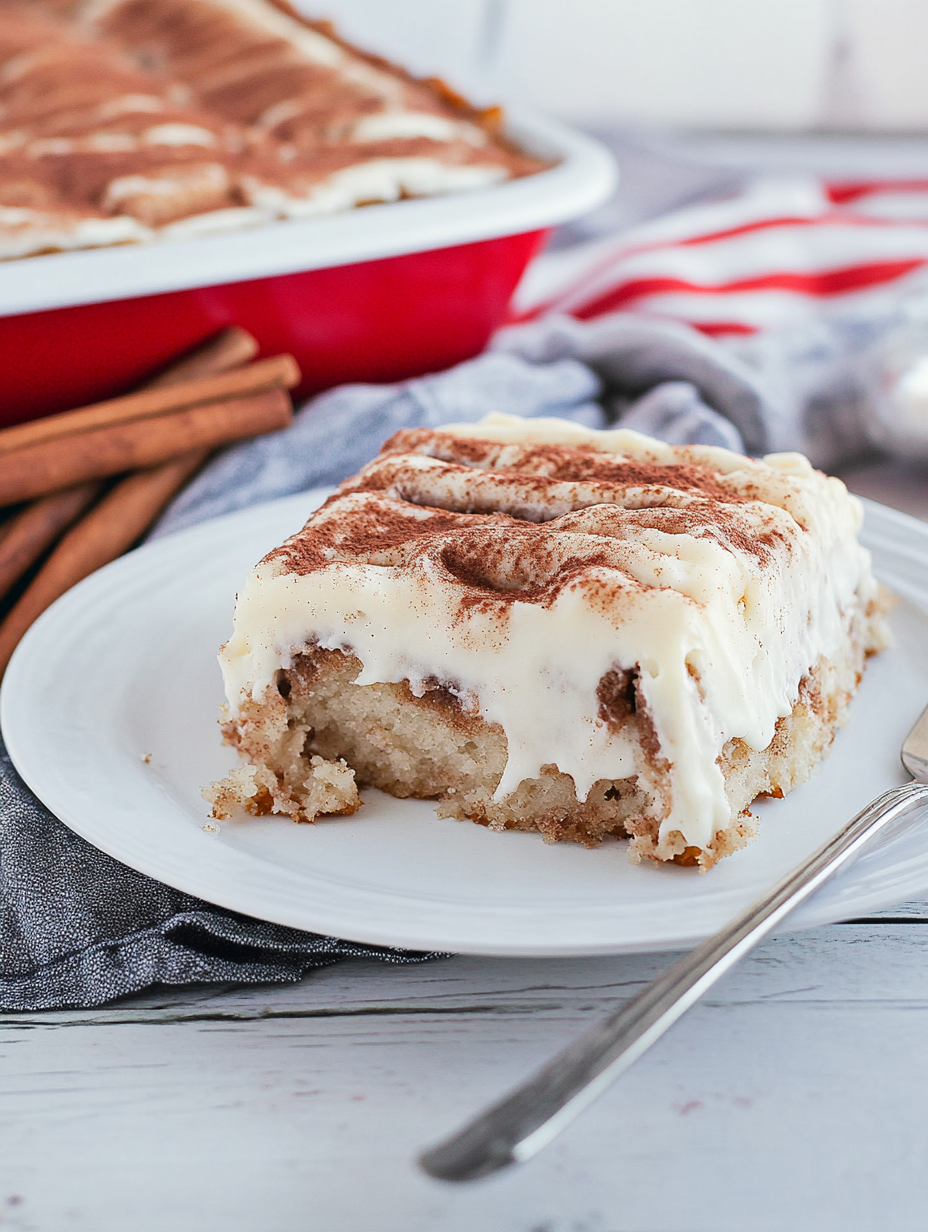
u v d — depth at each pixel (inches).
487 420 19.1
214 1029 14.5
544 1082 12.3
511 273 23.8
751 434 22.8
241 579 19.1
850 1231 12.9
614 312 26.4
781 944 15.0
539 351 24.0
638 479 17.4
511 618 15.6
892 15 37.4
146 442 20.6
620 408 23.6
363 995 14.7
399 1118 13.7
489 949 13.9
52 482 20.2
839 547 17.4
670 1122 13.6
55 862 15.6
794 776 16.2
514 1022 14.4
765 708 15.8
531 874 15.2
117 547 20.1
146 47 28.7
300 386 23.6
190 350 22.2
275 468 21.3
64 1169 13.4
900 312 24.7
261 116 25.7
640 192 33.3
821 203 31.3
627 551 15.8
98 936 15.1
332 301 22.6
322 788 16.1
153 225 22.6
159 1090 14.0
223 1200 13.2
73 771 15.9
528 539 16.2
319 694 16.4
